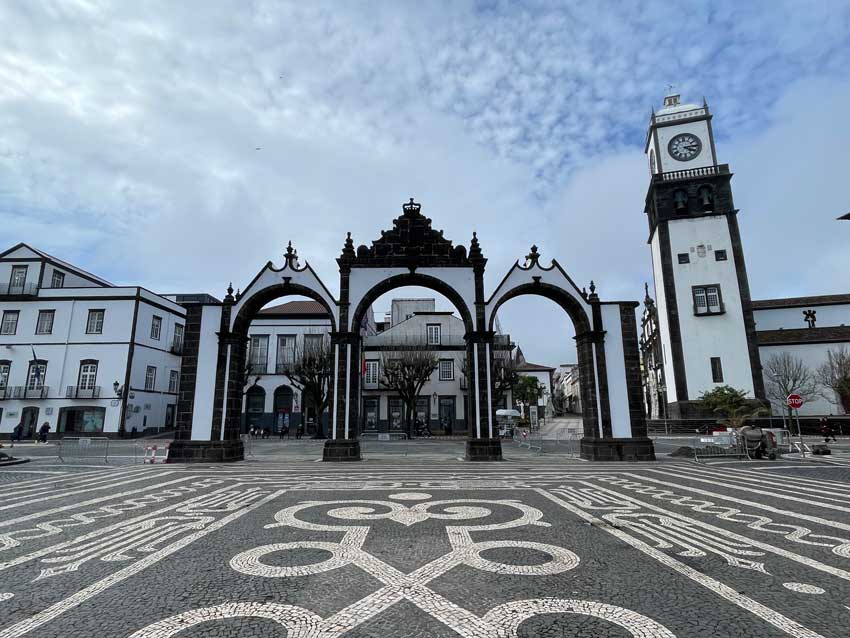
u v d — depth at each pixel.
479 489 10.45
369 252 19.20
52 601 4.20
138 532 6.66
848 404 36.88
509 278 18.91
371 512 7.92
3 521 7.43
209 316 18.34
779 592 4.39
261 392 39.50
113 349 35.19
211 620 3.77
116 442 29.80
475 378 18.22
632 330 18.53
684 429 34.25
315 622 3.72
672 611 3.95
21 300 35.88
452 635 3.50
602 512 7.96
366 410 40.31
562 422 53.97
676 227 37.44
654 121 39.53
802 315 43.22
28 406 34.34
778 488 10.69
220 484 11.39
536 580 4.68
